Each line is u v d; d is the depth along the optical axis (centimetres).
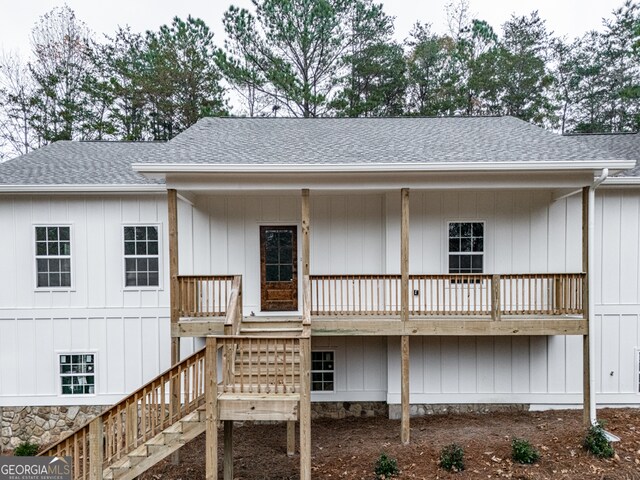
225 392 626
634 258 938
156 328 946
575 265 934
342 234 967
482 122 1145
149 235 952
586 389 798
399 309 918
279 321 823
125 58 2248
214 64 2195
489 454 705
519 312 803
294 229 987
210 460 591
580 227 934
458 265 941
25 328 929
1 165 1005
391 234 929
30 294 929
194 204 955
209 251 963
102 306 940
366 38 2127
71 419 931
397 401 930
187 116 2175
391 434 833
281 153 859
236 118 1226
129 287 943
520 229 937
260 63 2006
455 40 2553
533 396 937
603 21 2436
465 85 2219
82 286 938
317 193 932
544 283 921
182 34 2208
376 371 964
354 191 878
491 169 756
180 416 620
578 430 774
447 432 817
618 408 930
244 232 972
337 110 2027
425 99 2248
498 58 2234
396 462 686
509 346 938
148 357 945
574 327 799
